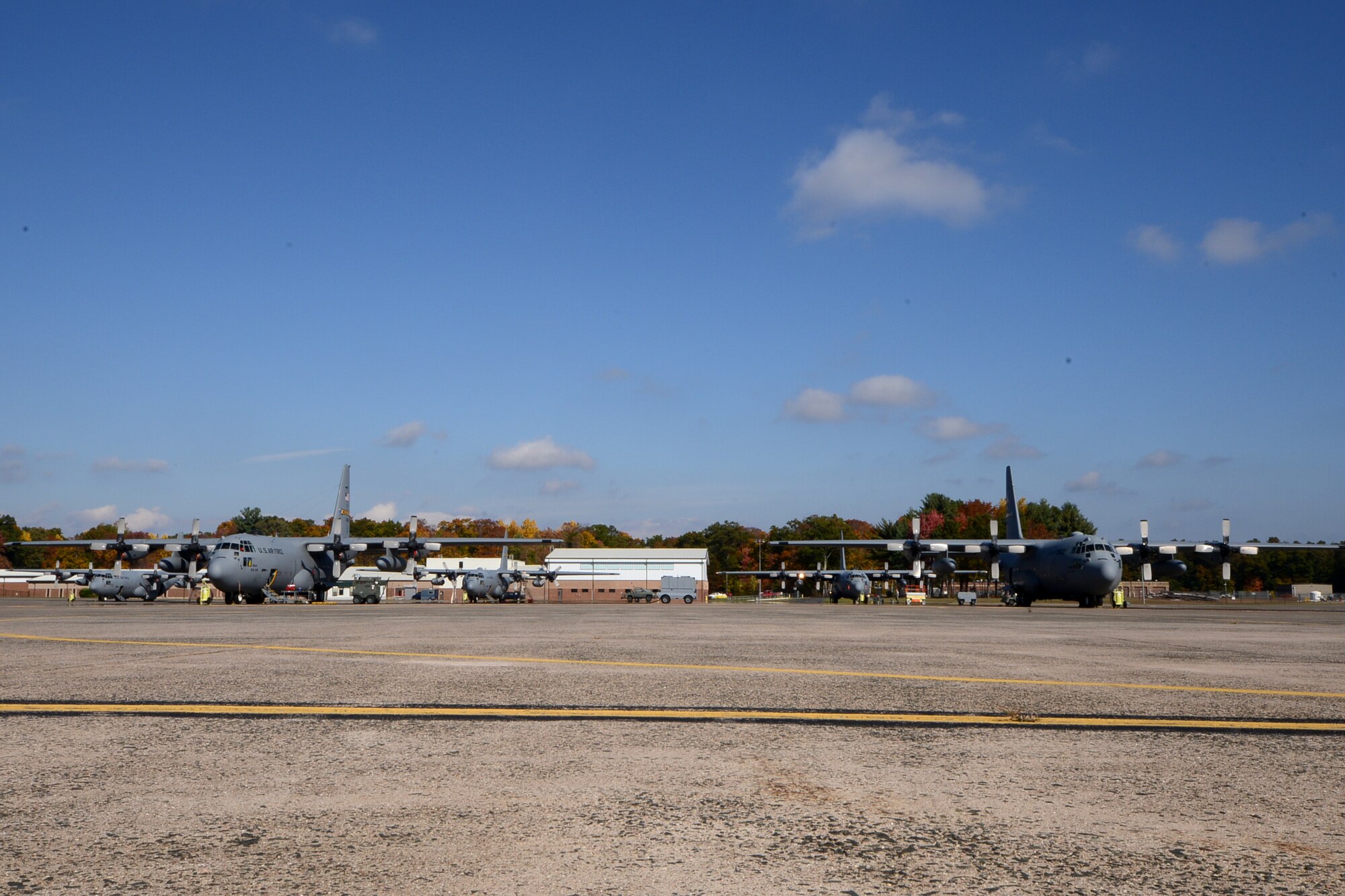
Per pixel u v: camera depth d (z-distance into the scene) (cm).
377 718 672
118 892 312
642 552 10394
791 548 13700
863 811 422
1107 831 390
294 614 2991
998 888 319
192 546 5144
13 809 418
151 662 1095
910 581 8519
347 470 5725
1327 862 349
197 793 449
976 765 519
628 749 562
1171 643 1520
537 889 316
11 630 1842
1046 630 1948
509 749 561
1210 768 511
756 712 702
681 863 346
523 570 8512
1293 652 1305
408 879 326
